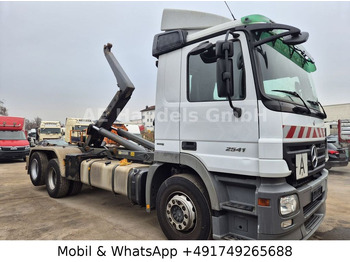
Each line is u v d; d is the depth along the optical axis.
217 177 2.92
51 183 6.08
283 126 2.52
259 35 2.76
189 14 3.49
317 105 3.64
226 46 2.46
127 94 5.41
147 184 3.59
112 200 5.74
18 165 12.78
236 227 2.81
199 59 3.14
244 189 2.81
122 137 5.32
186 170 3.39
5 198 5.94
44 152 6.65
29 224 4.22
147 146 5.10
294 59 3.36
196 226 3.03
